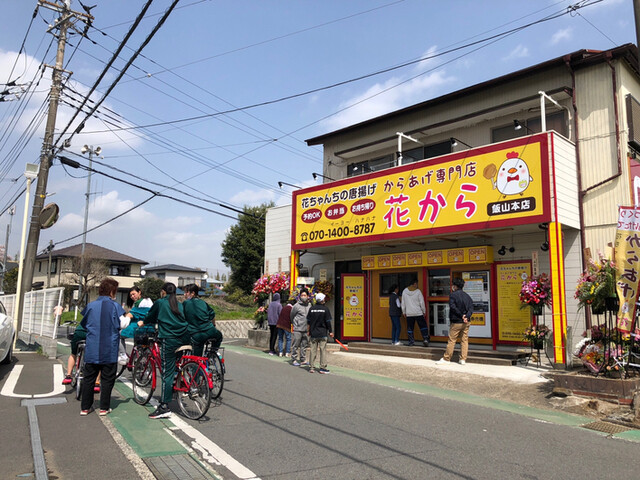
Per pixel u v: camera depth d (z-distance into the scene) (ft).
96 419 19.80
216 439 17.54
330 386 28.14
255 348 49.16
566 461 15.92
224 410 21.86
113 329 20.67
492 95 41.86
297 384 28.53
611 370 24.85
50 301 37.91
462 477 14.26
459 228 35.83
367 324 46.29
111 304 20.90
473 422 20.65
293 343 37.81
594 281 26.71
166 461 15.21
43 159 49.08
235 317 80.38
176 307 21.06
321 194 46.65
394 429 19.24
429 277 42.63
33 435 17.33
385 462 15.42
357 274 47.03
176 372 21.30
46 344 36.11
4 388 24.94
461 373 31.27
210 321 23.54
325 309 33.81
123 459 15.33
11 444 16.44
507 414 22.34
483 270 38.73
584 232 34.86
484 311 38.34
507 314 37.01
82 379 21.43
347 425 19.70
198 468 14.67
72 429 18.31
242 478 13.96
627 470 15.23
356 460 15.57
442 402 24.50
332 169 55.26
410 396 25.79
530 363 34.24
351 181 44.01
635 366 24.67
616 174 34.06
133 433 18.02
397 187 40.27
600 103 35.58
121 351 25.38
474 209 35.17
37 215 48.75
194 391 20.52
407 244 44.21
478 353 36.11
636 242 24.98
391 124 49.52
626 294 24.95
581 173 35.60
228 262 118.93
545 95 34.53
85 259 116.88
